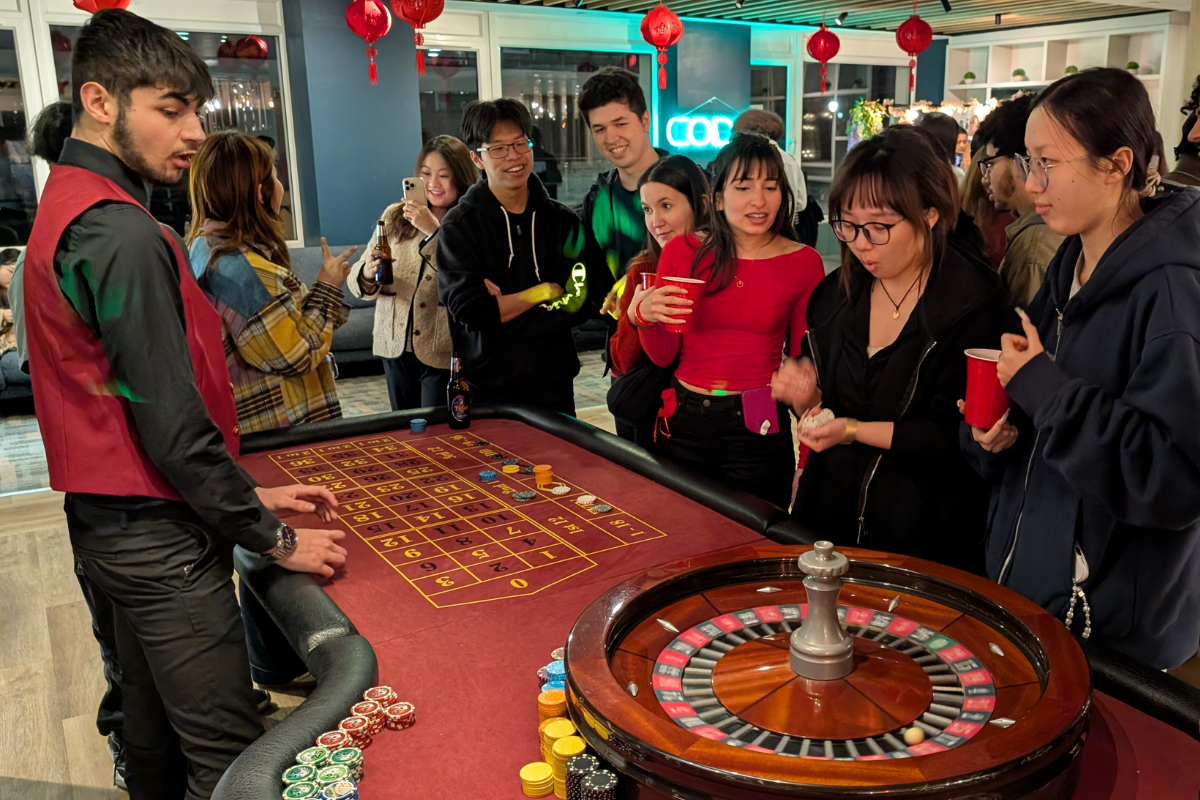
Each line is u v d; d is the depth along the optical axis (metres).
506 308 3.08
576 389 6.52
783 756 0.88
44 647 3.01
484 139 3.02
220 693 1.58
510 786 1.05
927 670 1.07
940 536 1.81
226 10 6.65
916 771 0.84
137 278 1.34
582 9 7.95
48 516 4.21
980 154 2.42
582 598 1.55
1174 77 9.45
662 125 8.53
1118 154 1.28
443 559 1.74
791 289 2.27
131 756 1.82
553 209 3.26
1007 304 1.72
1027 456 1.49
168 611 1.51
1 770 2.38
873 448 1.82
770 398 2.31
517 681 1.29
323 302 2.86
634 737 0.92
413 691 1.27
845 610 1.22
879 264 1.72
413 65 6.99
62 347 1.40
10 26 6.12
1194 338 1.19
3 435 5.62
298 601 1.50
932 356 1.73
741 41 8.72
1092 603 1.41
